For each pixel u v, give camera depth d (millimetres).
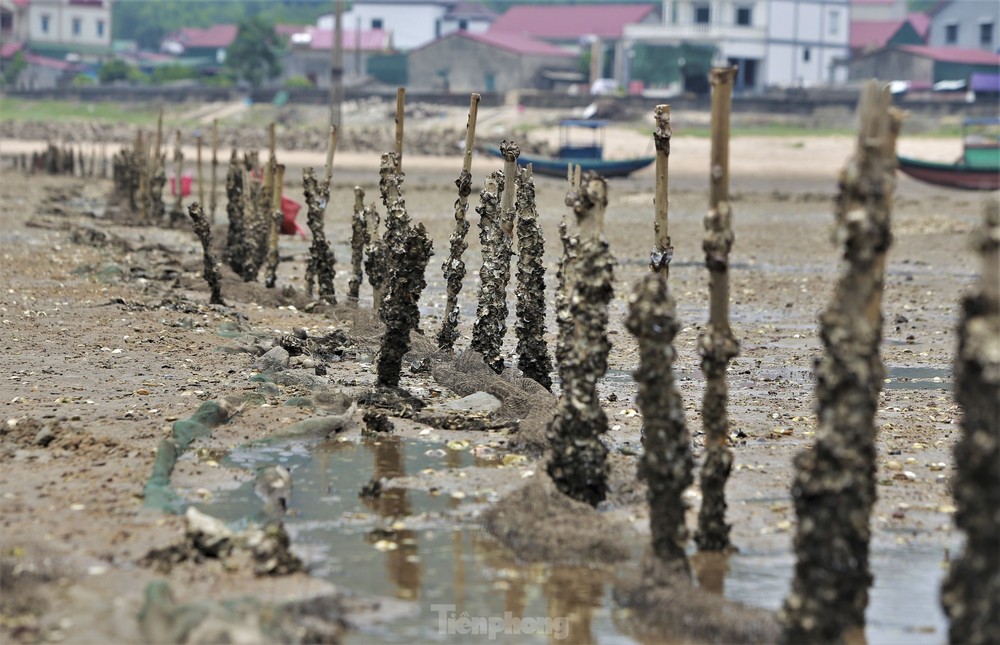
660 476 29156
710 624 26875
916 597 29453
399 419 44938
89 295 70562
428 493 36375
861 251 24656
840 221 25469
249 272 77438
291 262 99438
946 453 41812
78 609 26438
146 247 97750
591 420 33875
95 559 29641
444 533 33125
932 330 70562
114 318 62719
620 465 37656
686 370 57031
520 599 28906
